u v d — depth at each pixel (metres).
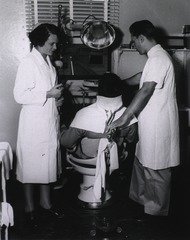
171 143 2.16
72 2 2.71
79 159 2.27
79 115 2.12
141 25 2.10
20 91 2.06
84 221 2.27
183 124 2.88
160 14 2.86
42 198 2.34
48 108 2.12
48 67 2.18
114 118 2.11
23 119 2.12
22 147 2.13
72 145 2.22
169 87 2.10
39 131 2.11
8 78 2.78
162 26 2.88
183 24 2.90
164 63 2.04
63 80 2.77
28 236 2.08
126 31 2.85
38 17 2.71
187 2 2.86
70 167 2.88
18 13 2.68
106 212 2.38
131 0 2.80
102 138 2.13
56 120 2.19
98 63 2.79
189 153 2.91
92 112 2.09
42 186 2.31
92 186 2.44
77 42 2.73
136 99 2.03
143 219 2.27
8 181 2.82
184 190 2.65
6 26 2.69
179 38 2.88
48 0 2.68
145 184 2.25
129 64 2.87
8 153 2.01
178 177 2.84
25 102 2.06
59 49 2.69
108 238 2.07
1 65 2.75
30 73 2.07
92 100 2.82
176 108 2.17
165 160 2.15
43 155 2.14
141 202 2.44
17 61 2.76
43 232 2.12
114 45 2.85
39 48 2.13
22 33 2.72
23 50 2.74
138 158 2.30
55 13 2.71
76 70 2.77
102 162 2.17
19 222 2.23
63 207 2.45
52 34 2.07
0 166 1.86
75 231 2.14
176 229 2.17
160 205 2.24
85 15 2.75
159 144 2.12
